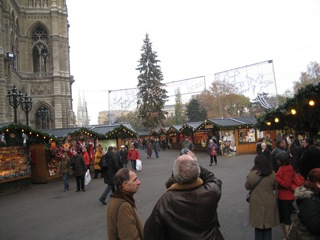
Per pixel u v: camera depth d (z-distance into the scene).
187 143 17.69
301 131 12.11
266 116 11.93
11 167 15.60
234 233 6.70
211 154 20.06
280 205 5.82
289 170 5.75
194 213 2.65
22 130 16.58
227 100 66.56
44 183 18.41
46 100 54.44
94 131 24.39
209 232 2.72
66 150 19.77
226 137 26.80
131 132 26.91
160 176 16.88
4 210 11.19
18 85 49.50
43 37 56.44
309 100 9.38
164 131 49.12
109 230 3.51
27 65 54.41
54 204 11.50
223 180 13.79
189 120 73.56
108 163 10.77
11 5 46.59
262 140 17.80
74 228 8.05
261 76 22.50
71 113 55.78
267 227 5.15
